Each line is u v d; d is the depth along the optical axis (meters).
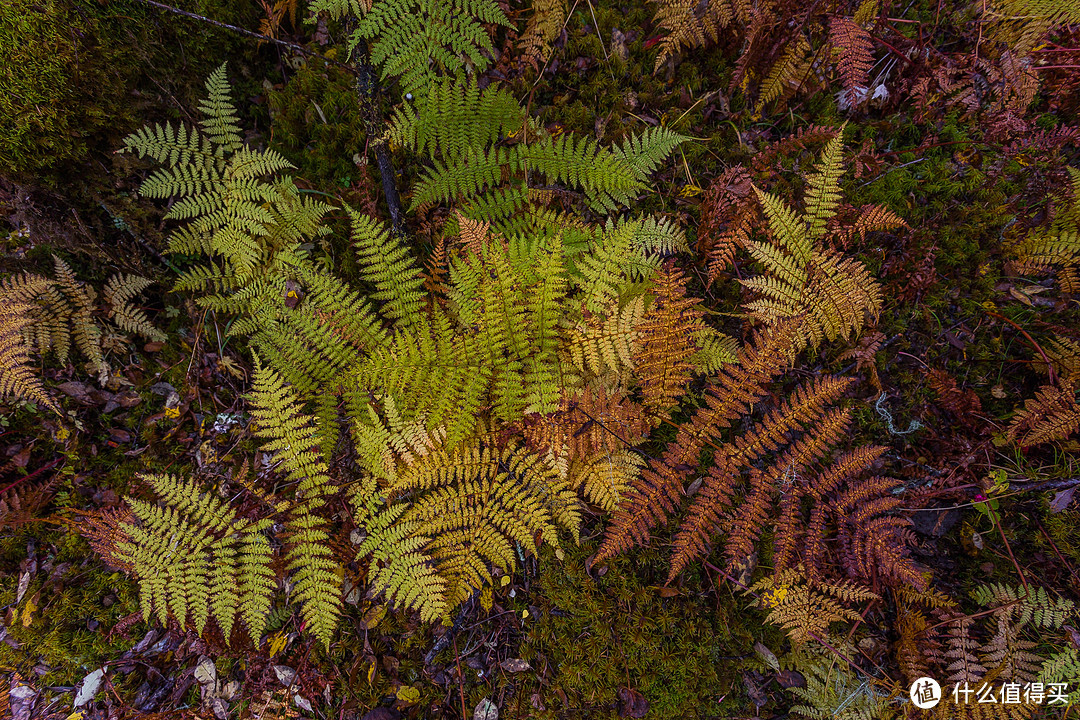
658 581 0.95
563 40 0.98
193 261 0.96
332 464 0.95
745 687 0.93
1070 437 0.94
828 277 0.91
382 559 0.89
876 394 0.97
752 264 0.98
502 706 0.92
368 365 0.88
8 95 0.85
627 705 0.92
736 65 0.96
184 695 0.91
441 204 0.98
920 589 0.90
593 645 0.93
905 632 0.91
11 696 0.90
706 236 0.96
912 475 0.96
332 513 0.94
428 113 0.91
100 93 0.88
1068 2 0.92
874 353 0.97
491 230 0.95
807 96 0.99
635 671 0.92
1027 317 0.97
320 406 0.93
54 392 0.92
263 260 0.93
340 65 0.95
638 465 0.96
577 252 0.93
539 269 0.87
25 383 0.86
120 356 0.94
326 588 0.88
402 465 0.92
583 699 0.92
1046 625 0.90
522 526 0.90
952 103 0.98
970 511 0.95
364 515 0.90
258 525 0.90
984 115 0.98
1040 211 0.97
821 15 0.94
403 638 0.93
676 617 0.93
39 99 0.86
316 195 0.97
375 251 0.89
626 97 0.99
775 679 0.93
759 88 0.99
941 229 0.98
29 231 0.89
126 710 0.90
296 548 0.89
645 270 0.93
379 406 0.92
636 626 0.93
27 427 0.92
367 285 0.98
